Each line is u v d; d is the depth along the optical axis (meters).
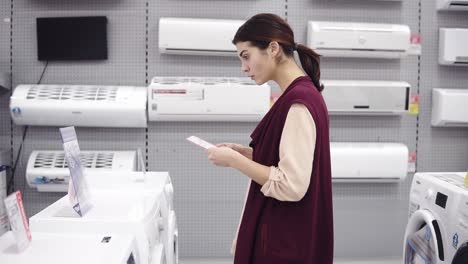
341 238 3.44
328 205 1.37
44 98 3.01
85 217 1.48
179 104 3.06
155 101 3.04
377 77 3.42
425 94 3.46
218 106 3.08
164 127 3.29
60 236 1.35
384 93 3.21
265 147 1.37
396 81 3.39
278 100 1.36
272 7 3.31
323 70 3.37
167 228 2.03
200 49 3.10
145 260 1.40
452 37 3.29
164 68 3.29
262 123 1.41
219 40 3.08
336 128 3.40
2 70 3.25
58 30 3.19
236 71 3.31
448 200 2.11
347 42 3.15
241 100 3.08
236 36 1.42
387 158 3.23
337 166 3.19
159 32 3.06
